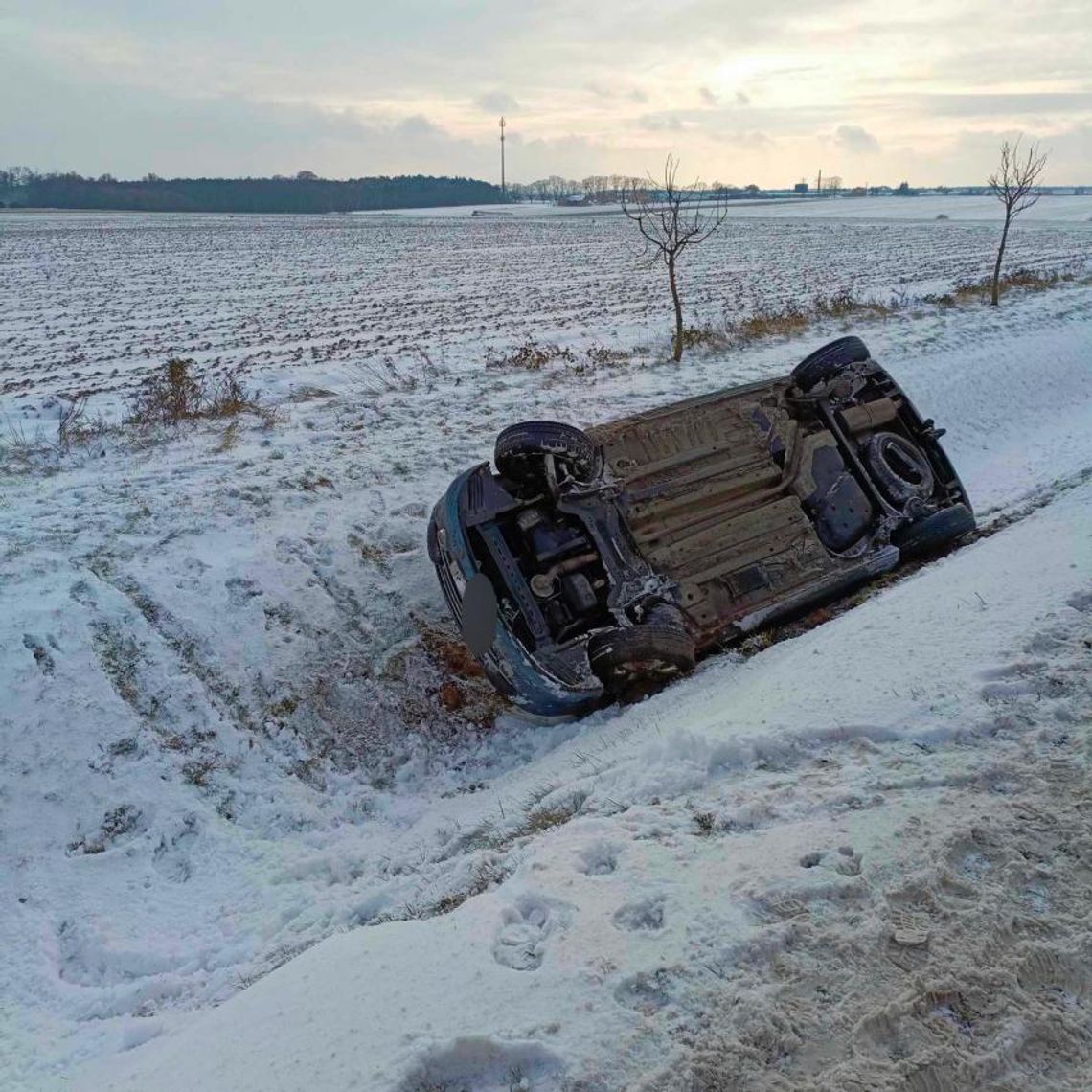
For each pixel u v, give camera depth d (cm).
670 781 444
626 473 709
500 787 577
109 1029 410
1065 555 621
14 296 3206
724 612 682
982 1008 292
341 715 654
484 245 5741
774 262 4097
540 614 657
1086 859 352
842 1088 265
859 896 336
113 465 956
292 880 511
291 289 3356
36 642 611
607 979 304
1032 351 1595
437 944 335
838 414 827
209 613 685
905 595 624
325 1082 273
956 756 421
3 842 511
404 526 857
